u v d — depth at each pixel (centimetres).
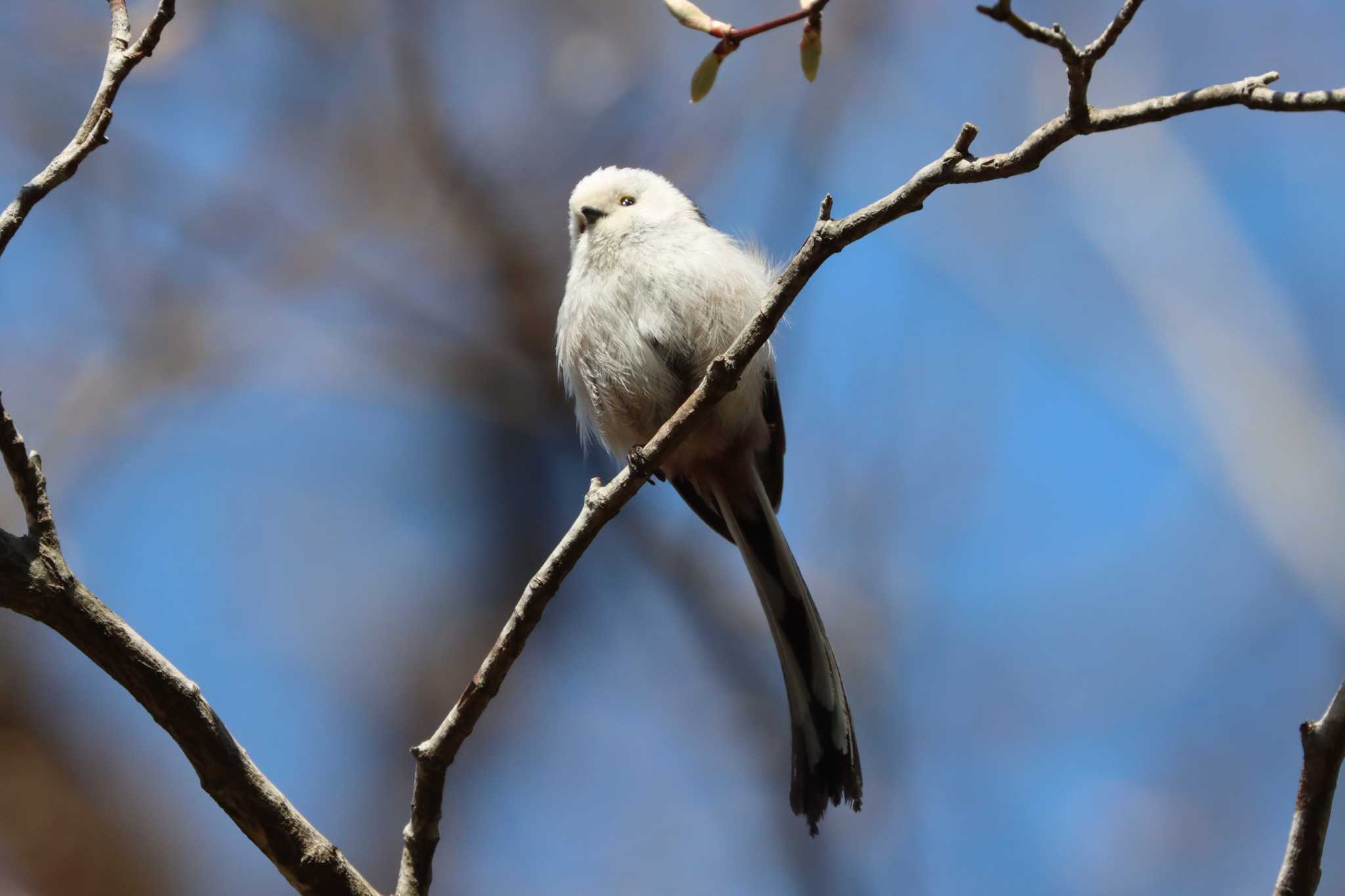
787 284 546
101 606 473
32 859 1036
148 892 1042
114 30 500
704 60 509
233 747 489
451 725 533
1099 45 447
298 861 497
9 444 457
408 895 533
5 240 471
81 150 484
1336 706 466
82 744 1082
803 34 502
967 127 495
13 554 461
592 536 556
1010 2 447
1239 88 443
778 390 892
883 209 520
